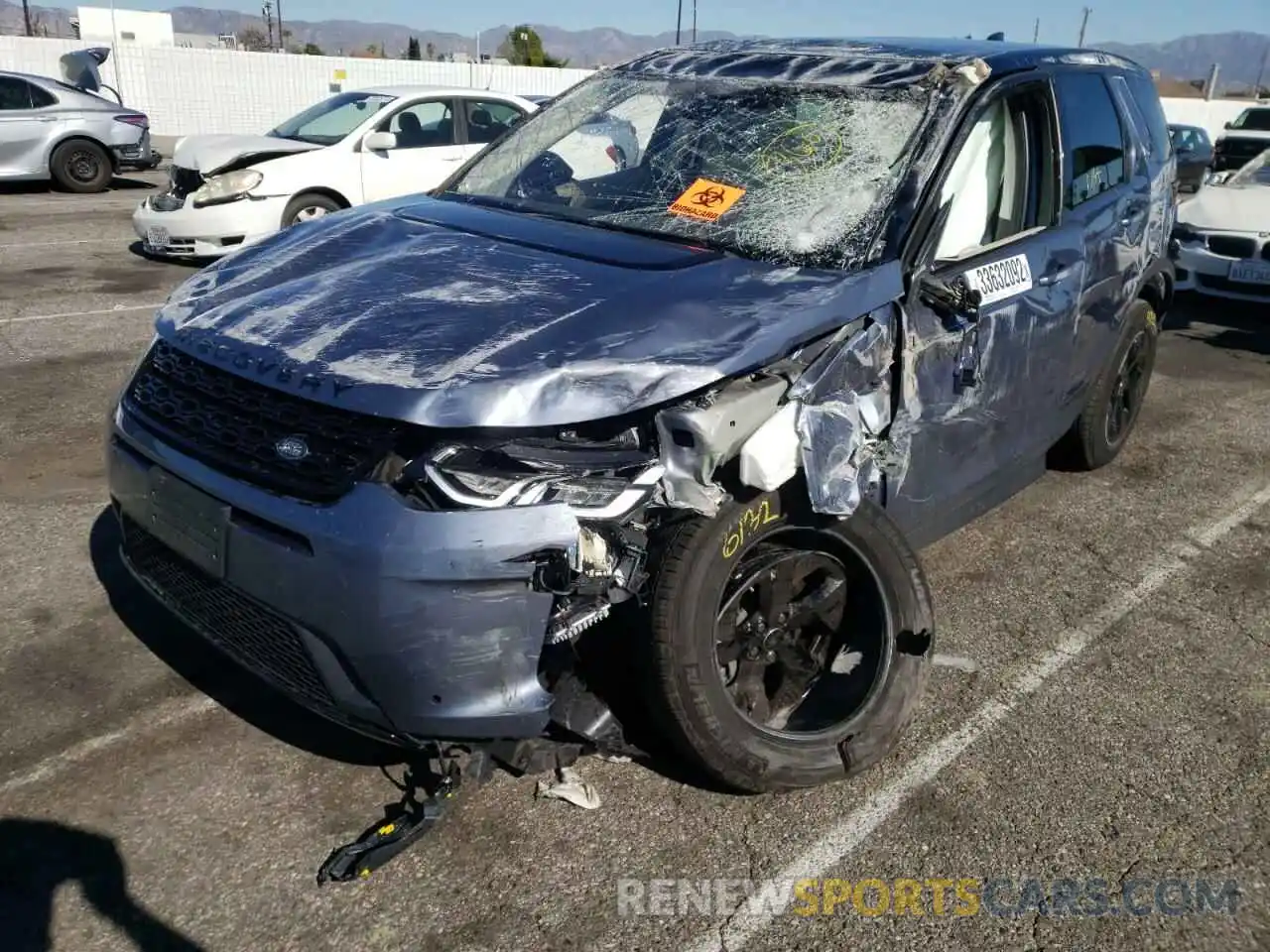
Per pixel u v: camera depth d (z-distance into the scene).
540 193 3.81
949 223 3.40
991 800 2.92
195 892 2.48
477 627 2.35
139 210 9.62
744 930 2.45
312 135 10.12
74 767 2.88
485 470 2.37
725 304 2.80
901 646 2.97
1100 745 3.19
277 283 3.06
